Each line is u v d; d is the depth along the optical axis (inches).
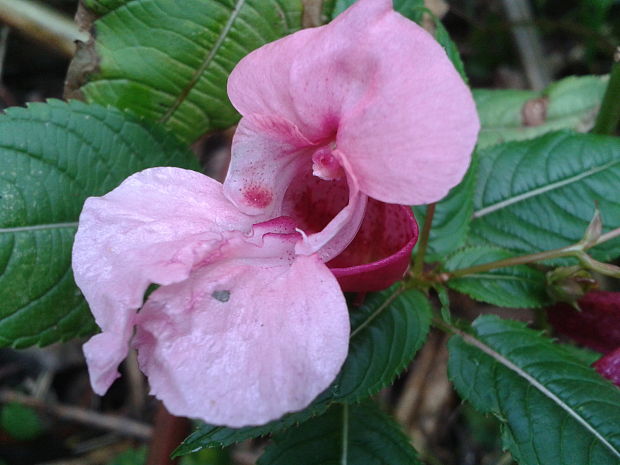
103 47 2.8
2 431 4.2
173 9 2.8
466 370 2.5
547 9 5.2
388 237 2.2
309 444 2.6
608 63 5.0
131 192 2.0
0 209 2.4
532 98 3.9
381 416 2.7
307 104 1.9
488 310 4.2
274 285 1.9
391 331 2.4
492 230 3.0
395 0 2.7
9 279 2.4
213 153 4.8
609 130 3.3
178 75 2.9
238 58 2.9
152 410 4.4
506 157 3.1
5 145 2.4
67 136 2.6
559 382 2.4
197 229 2.0
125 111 2.7
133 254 1.9
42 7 3.7
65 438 4.4
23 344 2.5
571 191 3.0
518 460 2.3
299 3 2.8
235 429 2.1
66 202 2.5
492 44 5.0
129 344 1.8
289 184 2.2
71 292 2.6
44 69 5.0
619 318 2.7
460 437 4.3
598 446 2.2
